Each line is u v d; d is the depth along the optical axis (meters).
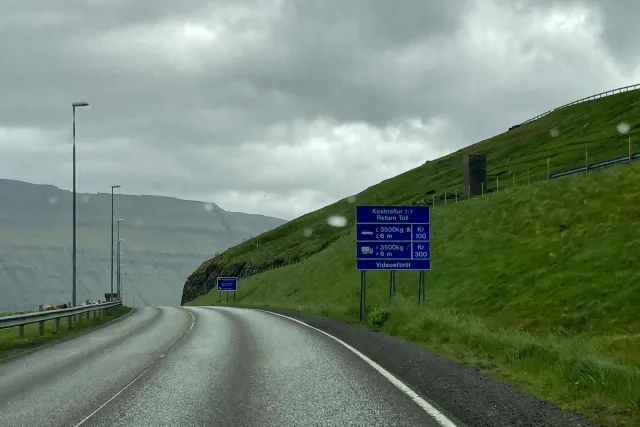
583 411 8.66
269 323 30.08
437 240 55.22
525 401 9.23
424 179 144.62
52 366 14.85
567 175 55.44
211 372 13.17
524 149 133.25
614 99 144.50
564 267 36.16
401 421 8.23
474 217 55.06
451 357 15.46
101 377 12.81
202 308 57.97
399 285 49.56
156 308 59.44
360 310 32.53
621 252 34.38
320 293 63.22
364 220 32.53
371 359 14.95
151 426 8.23
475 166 74.31
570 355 12.52
